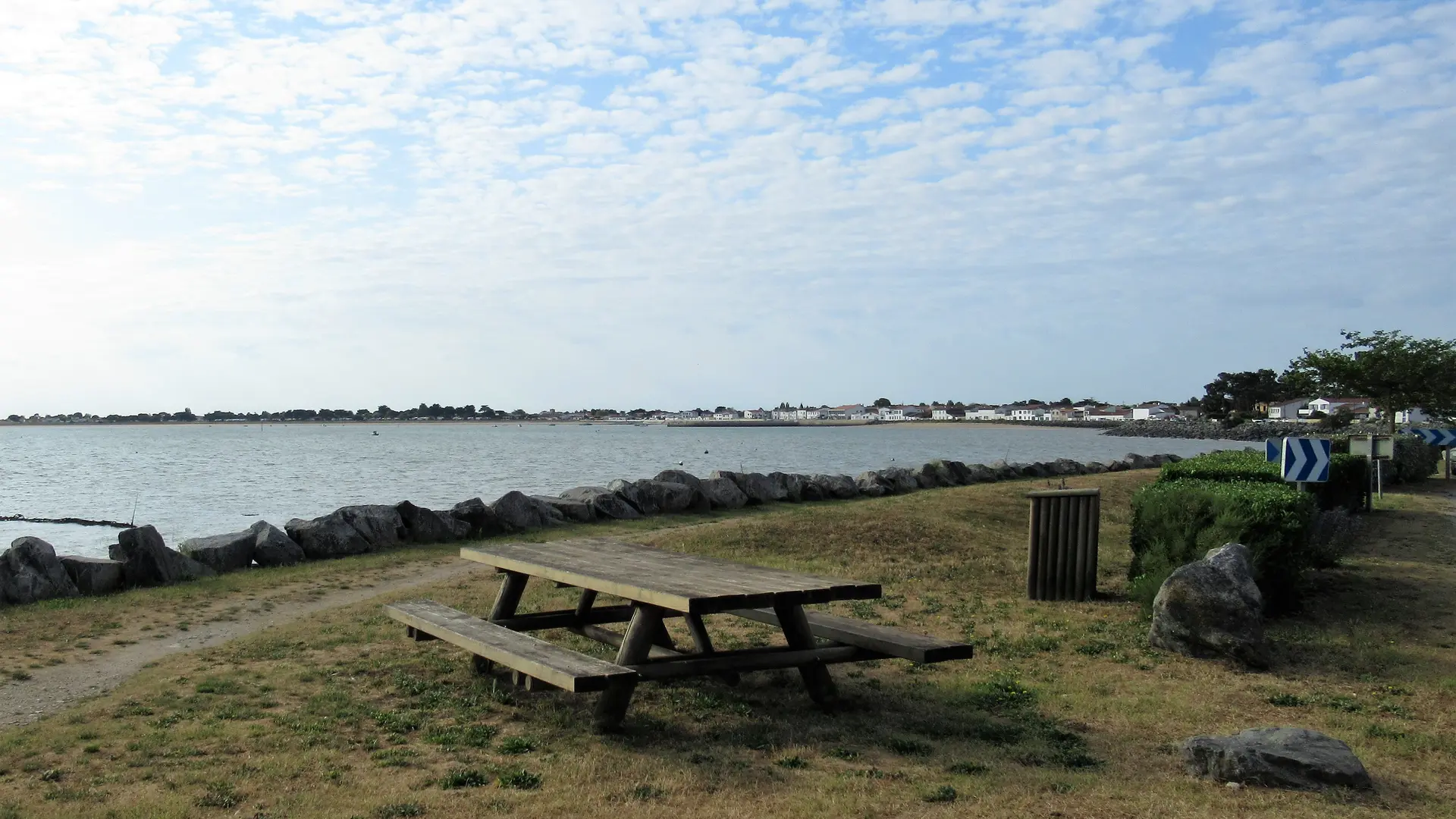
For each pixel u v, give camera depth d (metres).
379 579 13.31
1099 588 11.76
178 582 12.93
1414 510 18.72
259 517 26.45
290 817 4.88
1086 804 5.09
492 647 6.71
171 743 6.11
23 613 10.67
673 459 66.50
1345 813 4.99
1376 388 29.31
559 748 6.05
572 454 74.44
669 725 6.55
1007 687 7.44
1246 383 146.75
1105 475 27.02
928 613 10.43
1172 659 8.36
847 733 6.40
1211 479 13.84
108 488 37.47
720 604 5.86
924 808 5.03
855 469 55.66
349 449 87.38
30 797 5.17
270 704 7.03
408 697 7.26
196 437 144.00
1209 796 5.22
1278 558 9.87
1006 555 14.20
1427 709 6.97
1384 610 10.05
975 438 141.75
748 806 5.05
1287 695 7.28
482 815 4.92
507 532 18.03
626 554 8.32
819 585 6.41
